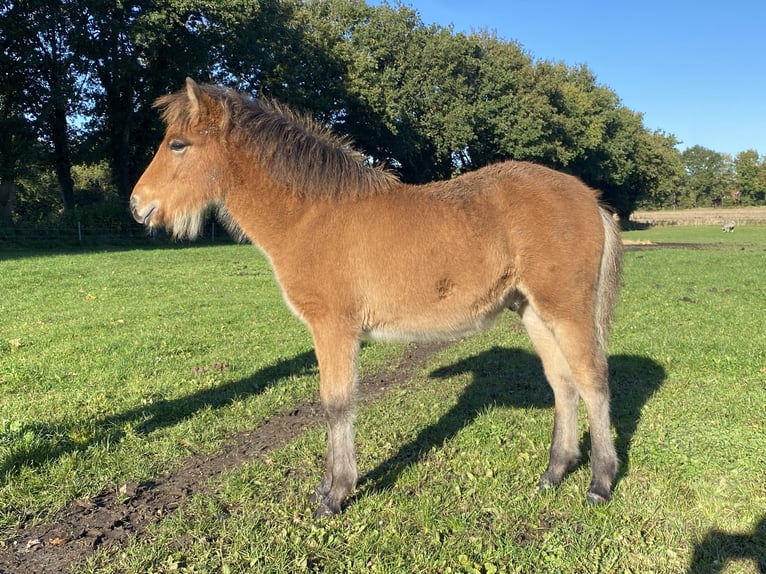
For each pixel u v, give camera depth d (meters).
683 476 4.00
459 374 6.80
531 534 3.44
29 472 4.04
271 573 3.06
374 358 7.54
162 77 27.39
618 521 3.51
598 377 3.72
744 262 19.25
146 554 3.22
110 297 11.70
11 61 24.20
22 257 19.58
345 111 34.16
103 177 45.16
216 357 7.36
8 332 8.40
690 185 120.12
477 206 3.73
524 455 4.40
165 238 28.53
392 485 4.04
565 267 3.63
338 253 3.64
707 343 7.60
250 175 3.83
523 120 40.56
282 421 5.35
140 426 5.07
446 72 37.72
